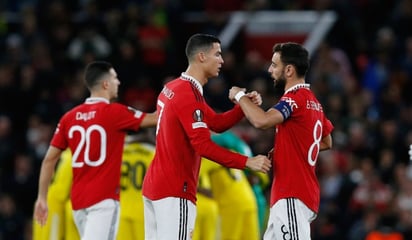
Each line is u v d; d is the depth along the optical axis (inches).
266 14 2748.5
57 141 1397.6
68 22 2556.6
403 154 2294.5
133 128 1382.9
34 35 2524.6
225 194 1637.6
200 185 1608.0
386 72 2591.0
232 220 1646.2
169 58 2509.8
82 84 2384.4
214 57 1245.7
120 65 2409.0
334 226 2091.5
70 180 1549.0
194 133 1214.9
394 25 2664.9
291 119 1216.8
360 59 2662.4
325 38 2696.9
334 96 2373.3
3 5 2674.7
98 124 1378.0
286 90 1230.9
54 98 2418.8
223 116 1278.3
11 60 2474.2
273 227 1223.5
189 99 1226.6
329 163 2177.7
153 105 2388.0
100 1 2677.2
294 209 1210.0
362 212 2095.2
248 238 1658.5
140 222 1552.7
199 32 2674.7
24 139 2388.0
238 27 2704.2
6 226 2153.1
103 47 2491.4
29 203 2224.4
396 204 2063.2
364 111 2429.9
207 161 1614.2
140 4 2677.2
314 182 1230.3
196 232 1610.5
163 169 1237.7
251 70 2437.3
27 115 2432.3
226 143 1608.0
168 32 2576.3
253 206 1658.5
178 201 1234.0
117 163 1385.3
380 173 2202.3
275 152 1227.2
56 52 2517.2
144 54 2498.8
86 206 1379.2
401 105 2454.5
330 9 2741.1
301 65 1226.6
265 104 2299.5
